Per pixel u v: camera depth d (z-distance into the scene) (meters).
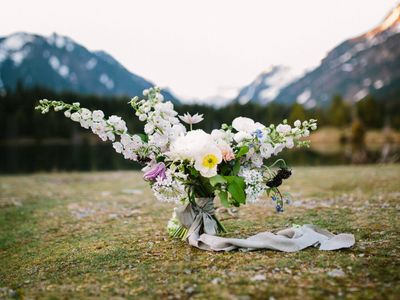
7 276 4.31
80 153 43.72
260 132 4.41
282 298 2.99
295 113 105.38
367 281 3.28
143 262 4.13
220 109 121.50
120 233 5.70
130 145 4.43
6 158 35.19
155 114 4.37
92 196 10.02
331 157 30.02
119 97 112.69
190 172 4.52
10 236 6.29
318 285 3.21
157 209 7.78
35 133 90.00
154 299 3.13
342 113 103.44
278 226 5.67
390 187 9.08
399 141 79.12
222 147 4.34
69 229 6.36
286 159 28.00
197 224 4.66
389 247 4.27
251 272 3.57
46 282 3.82
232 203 4.60
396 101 127.06
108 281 3.63
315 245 4.36
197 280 3.46
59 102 4.24
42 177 15.42
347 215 6.21
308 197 8.58
